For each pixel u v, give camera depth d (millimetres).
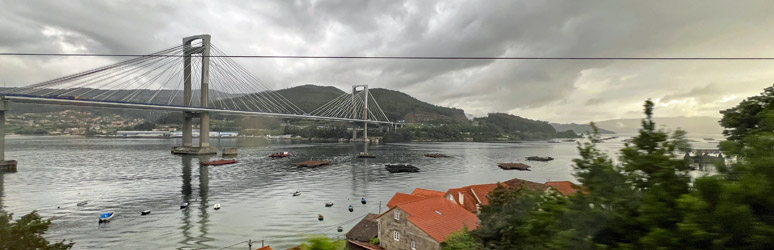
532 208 13375
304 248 7773
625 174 9320
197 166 114688
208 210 58656
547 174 107500
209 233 47156
